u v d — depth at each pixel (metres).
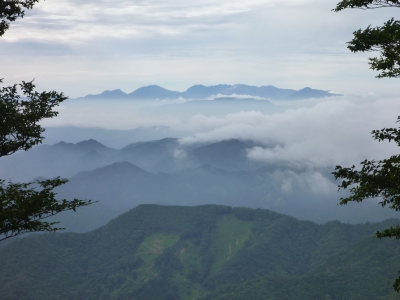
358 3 23.97
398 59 22.56
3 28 25.81
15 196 22.08
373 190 20.72
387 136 21.61
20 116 25.31
